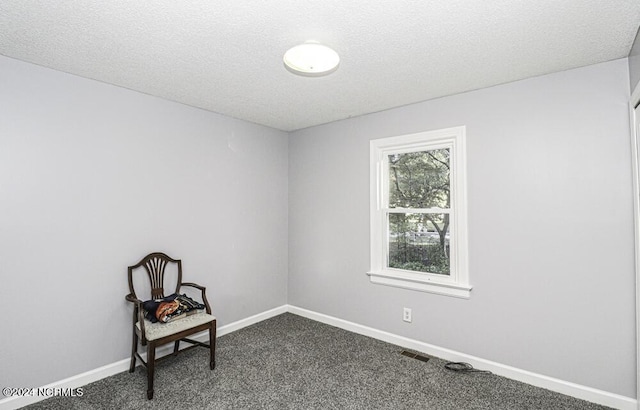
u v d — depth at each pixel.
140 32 1.80
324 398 2.21
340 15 1.64
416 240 3.07
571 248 2.25
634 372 2.05
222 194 3.35
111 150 2.54
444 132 2.81
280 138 4.01
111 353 2.53
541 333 2.36
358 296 3.38
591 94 2.19
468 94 2.69
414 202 3.09
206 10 1.60
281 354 2.87
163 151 2.87
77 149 2.37
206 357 2.80
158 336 2.26
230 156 3.43
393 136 3.13
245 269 3.57
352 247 3.44
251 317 3.62
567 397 2.22
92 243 2.43
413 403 2.16
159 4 1.55
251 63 2.19
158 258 2.79
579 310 2.22
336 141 3.59
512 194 2.48
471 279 2.67
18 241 2.11
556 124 2.32
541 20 1.68
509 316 2.49
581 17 1.65
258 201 3.72
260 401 2.18
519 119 2.46
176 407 2.11
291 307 4.02
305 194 3.89
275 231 3.93
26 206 2.14
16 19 1.67
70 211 2.33
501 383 2.40
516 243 2.46
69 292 2.32
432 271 2.96
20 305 2.12
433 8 1.58
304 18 1.67
